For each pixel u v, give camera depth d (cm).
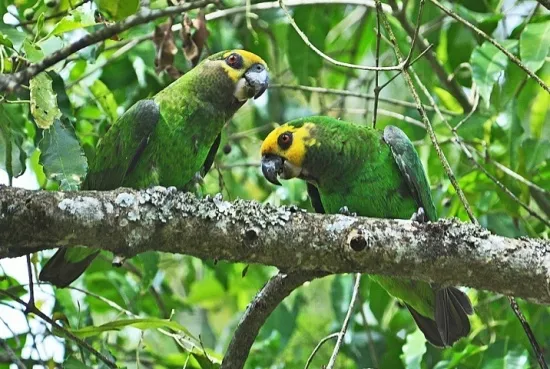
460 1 1318
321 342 911
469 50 1308
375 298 1267
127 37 1219
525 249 797
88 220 780
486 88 1084
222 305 1616
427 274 811
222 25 1412
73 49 729
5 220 761
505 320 1220
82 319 1177
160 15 769
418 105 856
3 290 916
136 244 796
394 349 1244
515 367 1048
